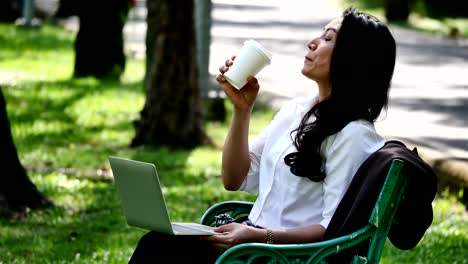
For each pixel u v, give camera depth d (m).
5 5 26.69
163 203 4.48
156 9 11.84
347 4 37.12
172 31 11.80
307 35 26.89
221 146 12.05
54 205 8.62
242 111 5.01
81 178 9.94
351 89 4.72
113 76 17.23
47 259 7.08
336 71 4.74
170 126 11.80
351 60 4.71
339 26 4.79
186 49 11.80
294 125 4.94
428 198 4.48
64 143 11.79
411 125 13.95
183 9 11.73
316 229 4.65
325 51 4.79
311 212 4.80
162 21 11.79
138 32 25.59
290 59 21.42
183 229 4.65
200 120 11.98
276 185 4.86
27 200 8.45
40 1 29.05
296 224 4.80
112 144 11.91
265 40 25.12
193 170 10.61
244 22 29.69
